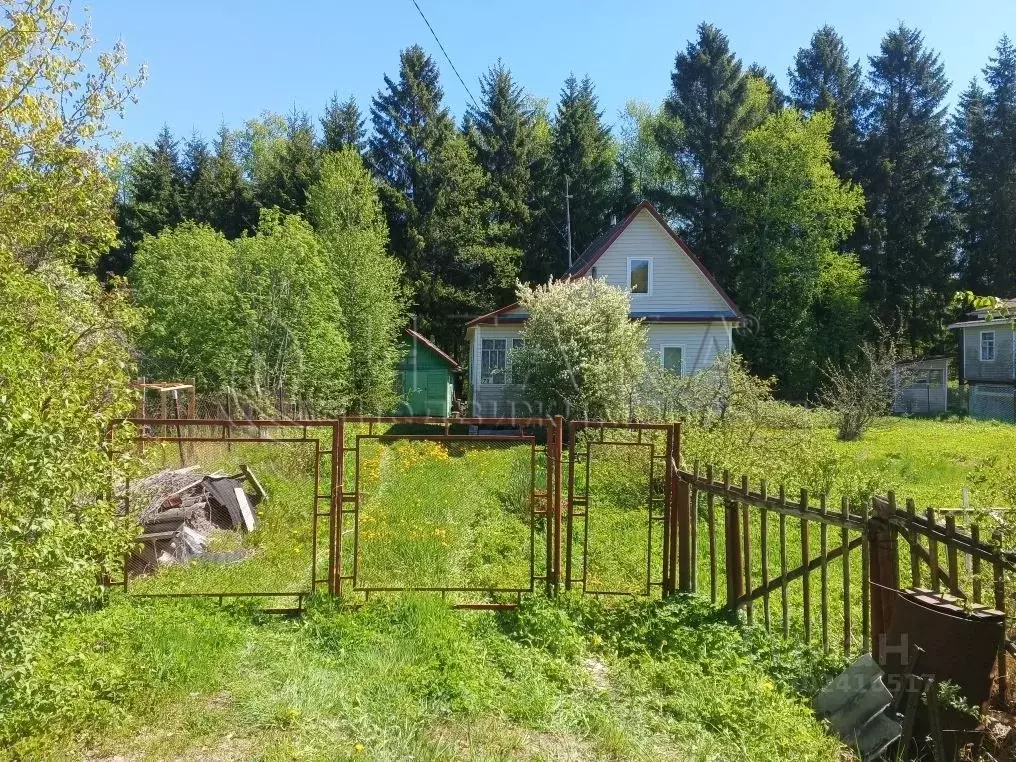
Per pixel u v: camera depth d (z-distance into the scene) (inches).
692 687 165.9
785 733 145.4
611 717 153.1
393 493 390.0
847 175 1540.4
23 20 283.7
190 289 733.9
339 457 217.2
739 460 376.8
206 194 1364.4
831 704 158.7
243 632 190.9
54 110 311.0
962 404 1175.0
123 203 1310.3
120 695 151.7
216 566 262.5
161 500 291.1
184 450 472.4
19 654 129.3
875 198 1526.8
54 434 128.3
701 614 208.2
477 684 162.4
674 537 232.7
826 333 1334.9
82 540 141.2
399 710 151.9
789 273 1337.4
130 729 142.3
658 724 151.7
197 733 142.7
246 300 728.3
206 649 174.6
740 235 1400.1
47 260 319.0
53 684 139.6
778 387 1306.6
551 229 1507.1
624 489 397.7
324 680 164.7
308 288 761.0
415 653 180.4
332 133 1523.1
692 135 1476.4
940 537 152.7
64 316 217.3
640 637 198.2
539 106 1830.7
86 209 325.4
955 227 1529.3
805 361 1300.4
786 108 1359.5
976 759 136.6
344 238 1003.3
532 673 172.9
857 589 253.8
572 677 172.9
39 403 127.8
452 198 1401.3
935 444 657.0
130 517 168.2
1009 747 132.7
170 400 653.9
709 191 1456.7
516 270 1417.3
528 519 341.1
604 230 1547.7
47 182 301.1
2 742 132.9
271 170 1406.3
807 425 480.1
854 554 295.3
